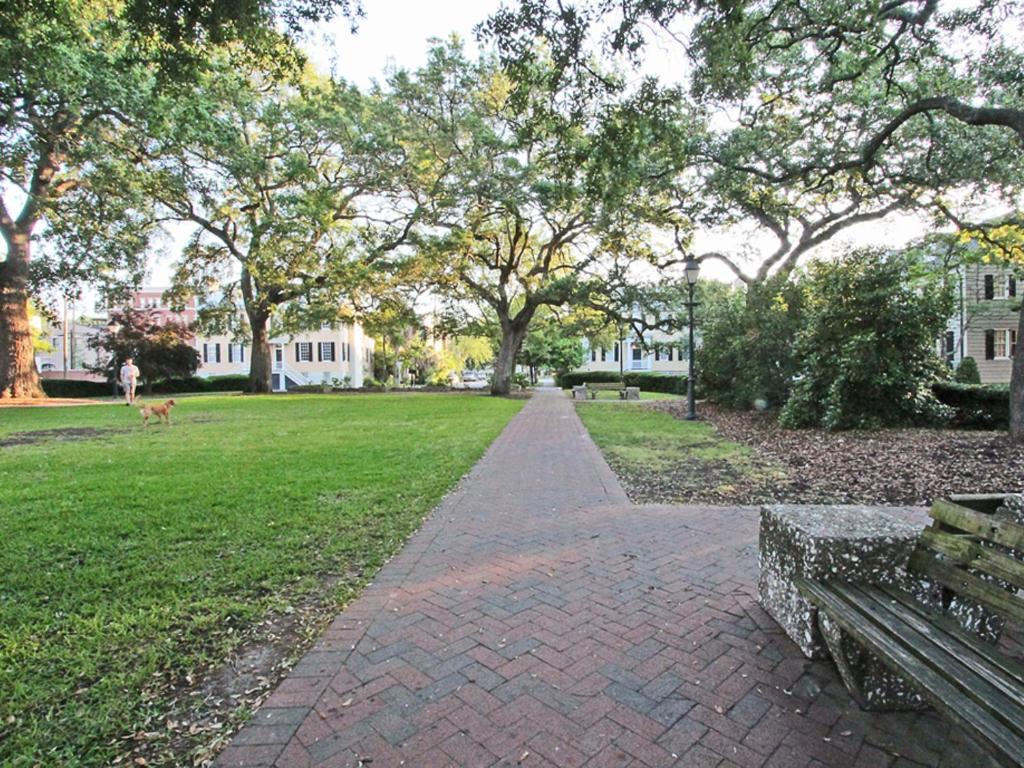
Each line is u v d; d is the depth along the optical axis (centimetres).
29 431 1216
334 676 262
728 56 639
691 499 604
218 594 355
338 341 4875
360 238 2620
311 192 2322
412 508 554
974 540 238
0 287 2169
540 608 333
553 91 596
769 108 1348
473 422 1395
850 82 1322
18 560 407
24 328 2231
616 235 2114
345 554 429
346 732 222
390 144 2181
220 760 207
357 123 2272
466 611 330
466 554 427
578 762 205
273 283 2592
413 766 203
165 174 2036
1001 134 1312
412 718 231
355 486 646
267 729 225
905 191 1608
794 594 288
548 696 245
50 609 331
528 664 271
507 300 2873
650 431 1229
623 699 243
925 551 260
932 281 1223
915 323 1085
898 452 849
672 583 369
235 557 419
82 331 5472
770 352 1541
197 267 2897
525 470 763
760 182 1634
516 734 221
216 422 1409
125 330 3456
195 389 4272
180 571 390
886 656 201
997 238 1617
